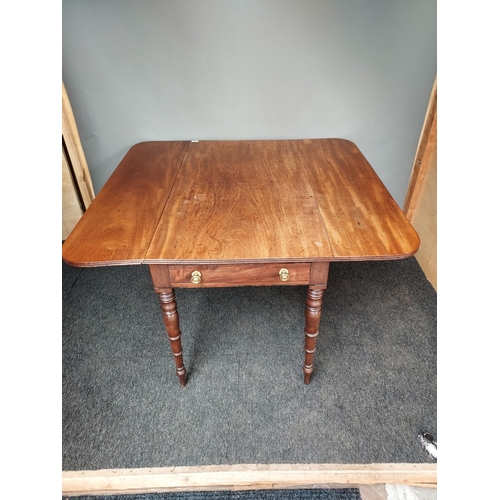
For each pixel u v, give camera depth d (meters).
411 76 1.74
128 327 1.67
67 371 1.48
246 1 1.55
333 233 1.08
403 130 1.88
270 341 1.59
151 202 1.25
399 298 1.78
